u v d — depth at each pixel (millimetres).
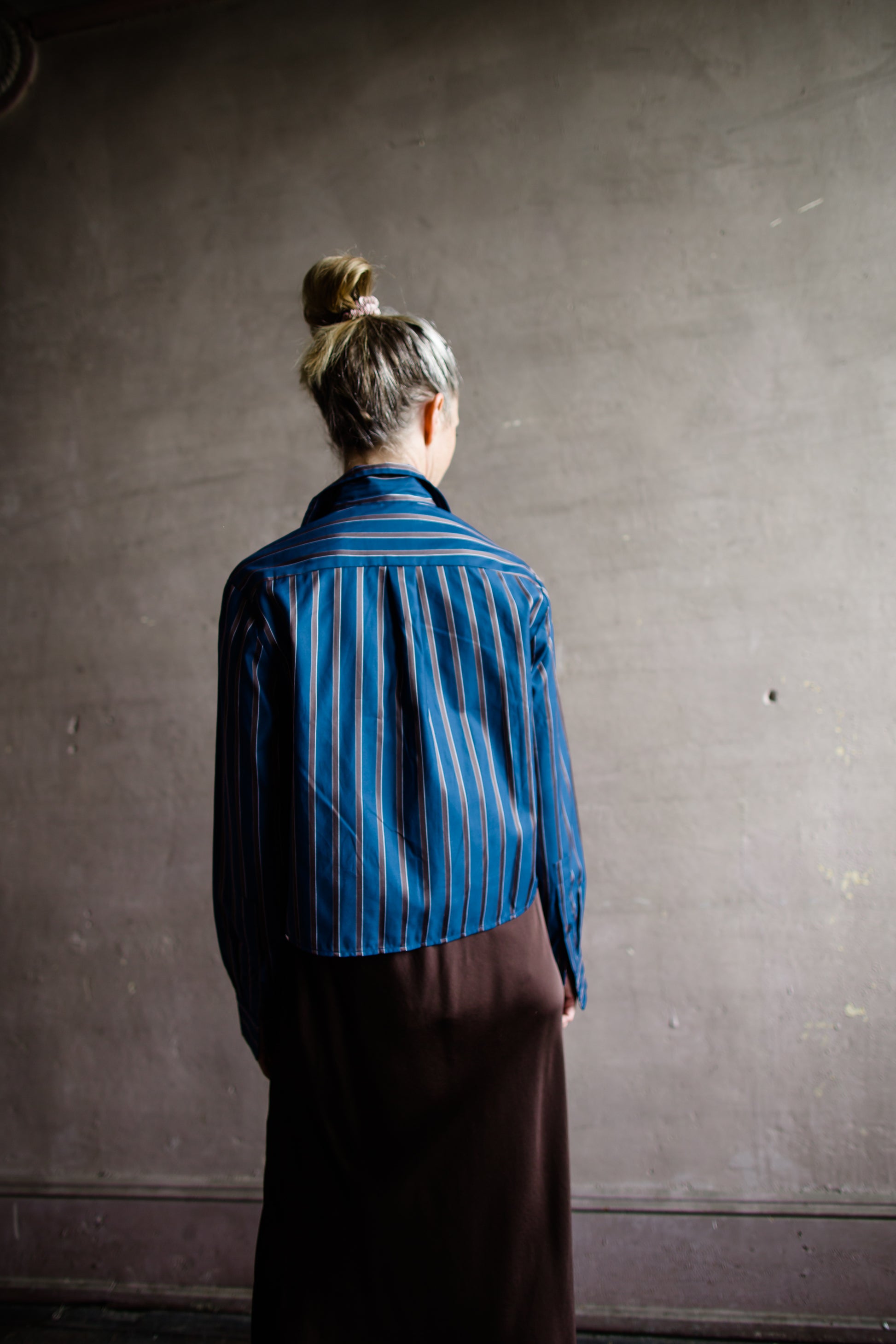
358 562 930
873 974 1501
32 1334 1609
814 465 1524
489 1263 902
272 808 915
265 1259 939
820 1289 1493
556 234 1609
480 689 925
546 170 1616
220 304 1745
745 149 1546
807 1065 1518
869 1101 1499
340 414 1039
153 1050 1724
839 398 1517
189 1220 1683
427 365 1029
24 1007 1769
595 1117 1574
